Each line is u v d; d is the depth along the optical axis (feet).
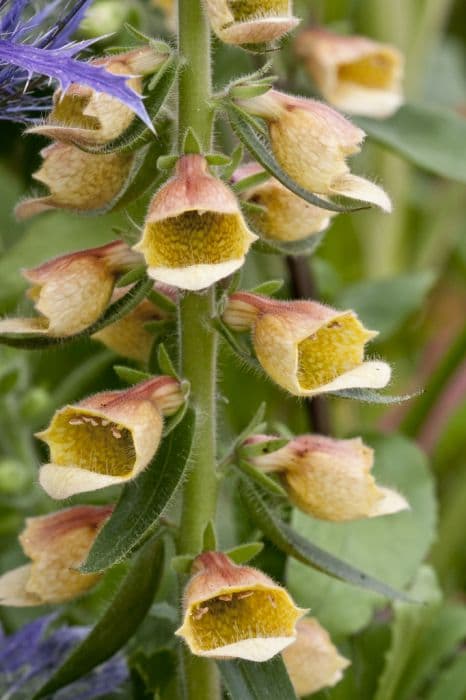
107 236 1.99
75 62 1.46
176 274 1.46
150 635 1.72
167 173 1.54
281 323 1.53
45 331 1.55
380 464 1.93
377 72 2.00
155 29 1.99
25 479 1.90
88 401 1.52
